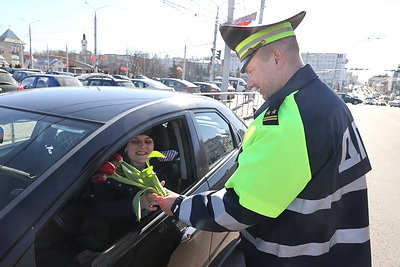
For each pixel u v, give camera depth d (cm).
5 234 92
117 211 134
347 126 111
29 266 92
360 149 116
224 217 108
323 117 103
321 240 110
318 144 101
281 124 102
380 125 1408
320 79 116
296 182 101
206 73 6581
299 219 108
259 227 119
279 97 111
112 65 6056
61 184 107
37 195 102
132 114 146
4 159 125
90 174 114
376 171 588
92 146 120
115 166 132
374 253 300
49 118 145
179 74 6259
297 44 114
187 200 123
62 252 109
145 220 140
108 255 118
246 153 108
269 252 117
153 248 136
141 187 133
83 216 123
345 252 115
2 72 935
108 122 135
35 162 120
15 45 7056
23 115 152
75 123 136
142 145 161
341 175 111
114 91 194
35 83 1055
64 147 123
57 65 5559
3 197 107
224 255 212
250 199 102
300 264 111
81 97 173
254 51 115
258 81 119
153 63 6141
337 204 112
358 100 3878
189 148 181
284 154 100
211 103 240
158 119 157
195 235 165
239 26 115
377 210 401
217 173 201
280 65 114
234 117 277
